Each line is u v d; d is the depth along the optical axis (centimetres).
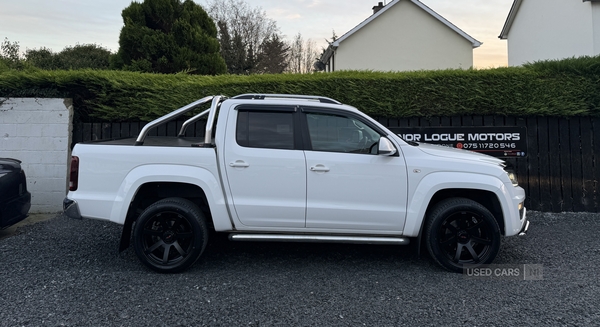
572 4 1461
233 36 2764
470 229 423
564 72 672
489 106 684
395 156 419
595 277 409
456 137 691
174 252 426
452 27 2062
